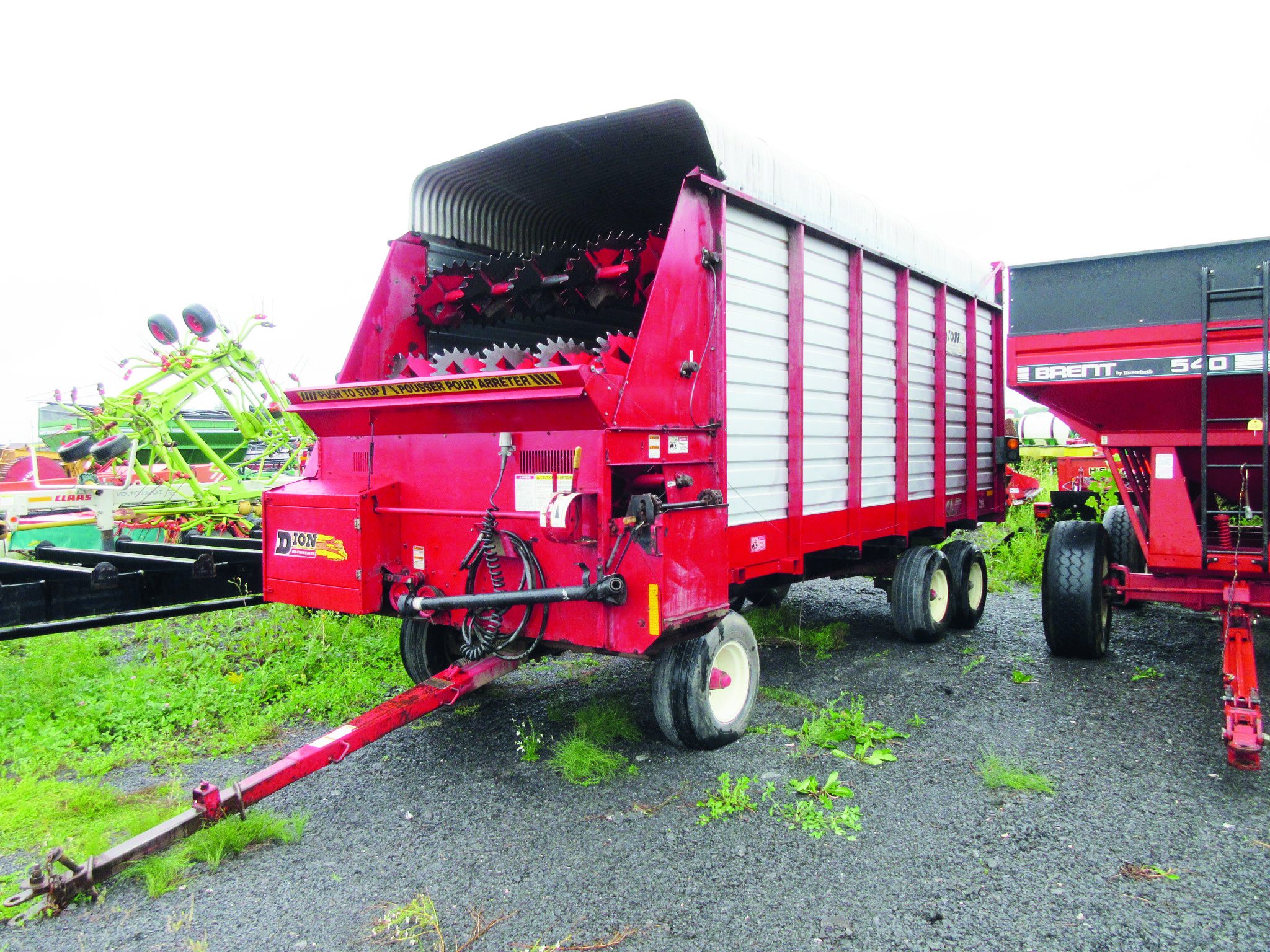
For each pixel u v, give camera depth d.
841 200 5.48
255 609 6.86
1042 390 5.09
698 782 3.88
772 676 5.64
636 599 3.75
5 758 4.11
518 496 3.97
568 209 5.91
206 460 12.56
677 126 4.48
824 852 3.21
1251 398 4.54
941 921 2.74
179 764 4.14
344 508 4.28
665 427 3.94
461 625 4.13
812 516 5.21
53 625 4.27
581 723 4.50
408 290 5.26
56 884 2.71
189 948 2.62
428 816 3.56
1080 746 4.29
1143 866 3.08
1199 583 4.98
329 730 4.61
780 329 4.88
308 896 2.93
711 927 2.72
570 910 2.82
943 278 7.01
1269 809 3.54
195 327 9.57
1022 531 11.31
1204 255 4.45
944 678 5.57
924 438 6.80
